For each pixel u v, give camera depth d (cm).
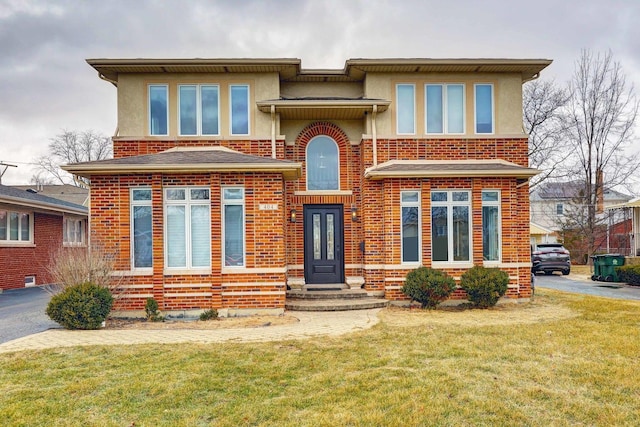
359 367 655
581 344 766
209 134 1359
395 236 1251
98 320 970
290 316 1101
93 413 508
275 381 601
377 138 1359
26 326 1013
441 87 1403
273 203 1141
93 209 1109
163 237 1115
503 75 1408
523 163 1389
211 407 521
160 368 655
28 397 553
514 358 689
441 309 1184
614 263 1895
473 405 516
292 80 1466
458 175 1232
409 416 489
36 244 1986
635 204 2327
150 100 1359
